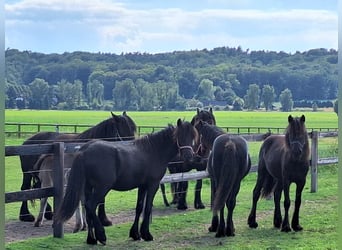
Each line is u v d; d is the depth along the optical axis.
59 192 8.95
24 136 34.28
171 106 118.19
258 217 11.65
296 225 10.27
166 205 13.18
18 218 11.54
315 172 15.03
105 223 10.37
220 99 124.31
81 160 8.62
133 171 9.14
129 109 117.62
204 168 12.80
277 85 133.00
